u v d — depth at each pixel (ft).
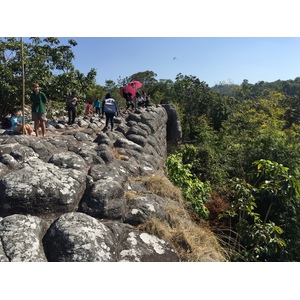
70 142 22.38
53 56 53.31
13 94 45.24
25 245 8.46
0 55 47.57
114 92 117.19
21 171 11.52
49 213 10.60
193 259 10.22
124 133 28.81
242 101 118.83
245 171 42.29
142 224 11.12
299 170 35.65
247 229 18.10
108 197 11.26
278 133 50.37
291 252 23.93
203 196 25.82
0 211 10.43
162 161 27.50
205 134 63.82
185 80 110.93
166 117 61.21
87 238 8.69
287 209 25.62
